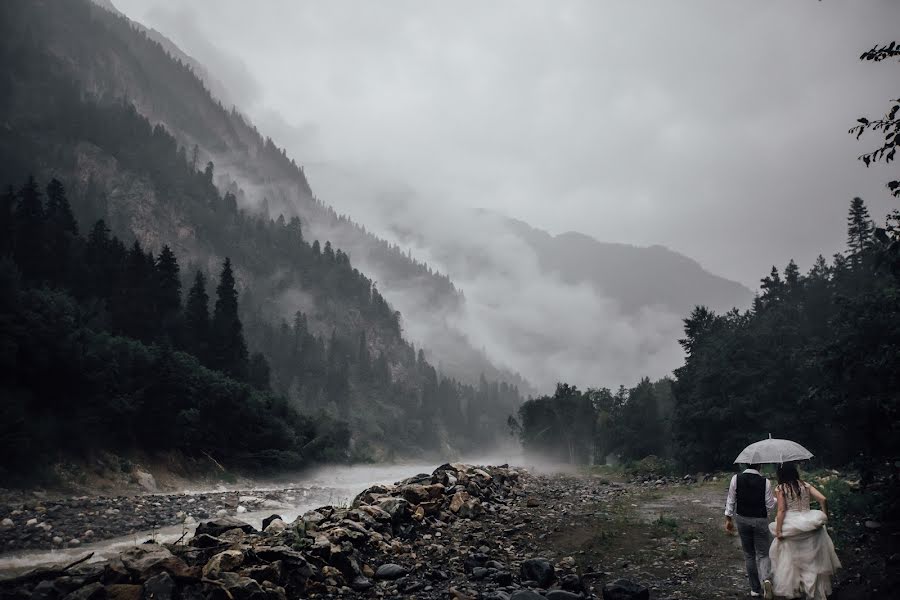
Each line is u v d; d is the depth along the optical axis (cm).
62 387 3325
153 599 623
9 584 664
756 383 3052
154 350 4472
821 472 1903
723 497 1786
